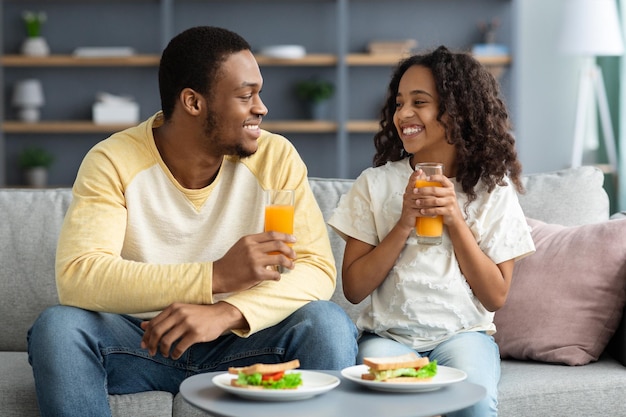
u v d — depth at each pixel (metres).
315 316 2.04
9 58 6.01
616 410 2.16
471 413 1.97
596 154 6.19
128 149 2.24
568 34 5.32
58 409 1.95
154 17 6.26
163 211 2.24
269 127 6.03
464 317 2.25
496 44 6.21
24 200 2.69
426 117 2.33
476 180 2.33
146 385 2.16
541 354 2.36
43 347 1.95
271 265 1.98
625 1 5.50
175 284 1.99
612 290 2.38
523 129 6.30
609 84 5.91
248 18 6.26
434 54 2.37
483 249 2.29
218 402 1.59
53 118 6.27
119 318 2.14
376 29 6.25
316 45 6.28
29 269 2.59
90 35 6.26
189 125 2.18
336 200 2.71
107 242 2.12
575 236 2.47
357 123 6.03
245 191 2.29
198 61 2.14
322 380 1.72
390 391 1.67
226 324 1.96
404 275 2.26
